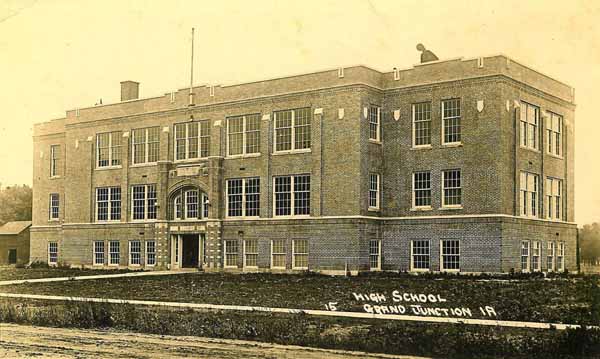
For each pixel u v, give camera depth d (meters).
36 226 65.12
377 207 46.00
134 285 40.06
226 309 29.19
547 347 20.56
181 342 22.95
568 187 48.66
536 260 44.47
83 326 27.17
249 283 39.16
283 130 47.94
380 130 46.47
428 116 44.88
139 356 20.33
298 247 46.59
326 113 45.81
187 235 53.69
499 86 41.84
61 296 35.94
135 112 56.09
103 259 57.34
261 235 48.12
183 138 53.19
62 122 64.38
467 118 42.97
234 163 50.03
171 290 36.84
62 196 63.66
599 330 21.45
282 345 22.30
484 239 41.62
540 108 45.88
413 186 45.22
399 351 21.06
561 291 32.50
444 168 43.81
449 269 43.09
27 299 35.31
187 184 51.91
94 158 58.78
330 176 45.41
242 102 49.81
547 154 46.41
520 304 28.62
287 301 31.42
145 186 55.25
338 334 23.33
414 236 44.56
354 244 43.88
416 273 43.47
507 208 41.97
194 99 52.47
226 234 49.84
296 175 47.06
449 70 43.81
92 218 58.47
